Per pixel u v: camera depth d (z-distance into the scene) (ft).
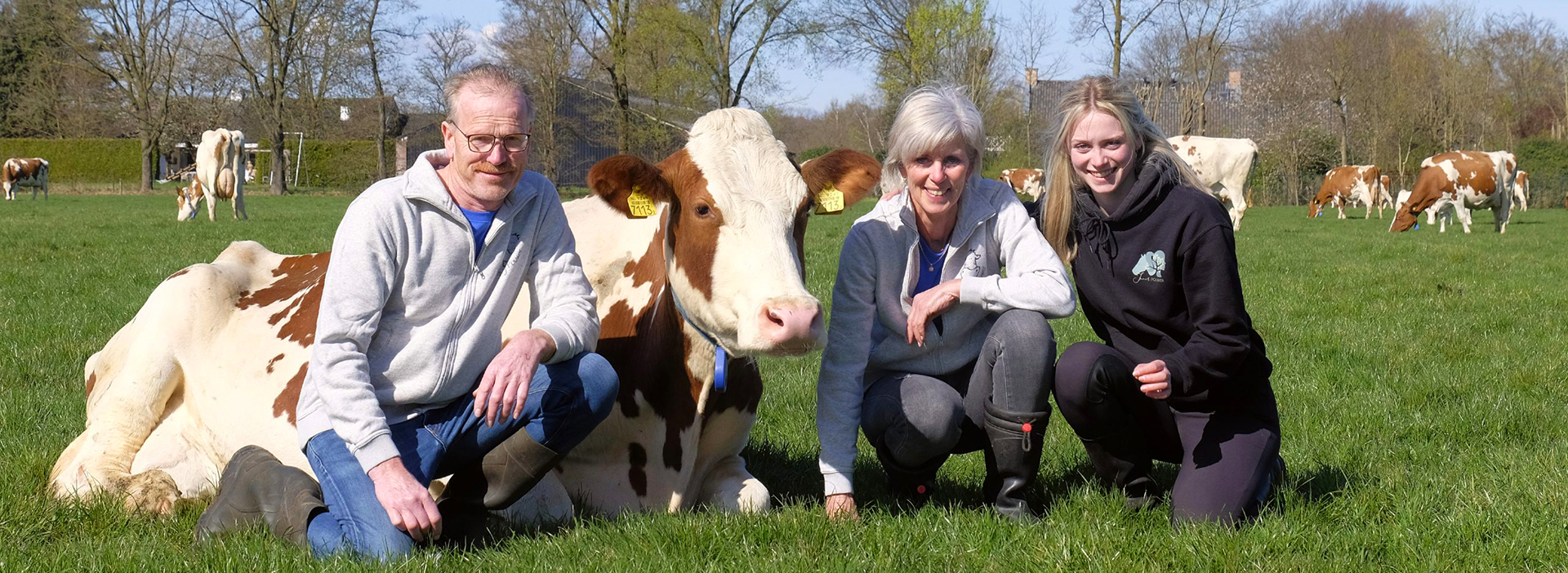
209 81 147.54
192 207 72.84
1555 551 10.59
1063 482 13.50
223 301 13.55
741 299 10.16
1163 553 10.36
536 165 145.69
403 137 166.09
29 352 21.27
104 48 142.41
